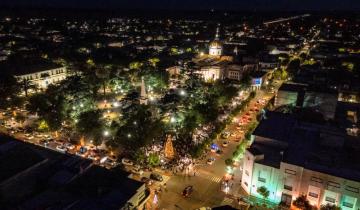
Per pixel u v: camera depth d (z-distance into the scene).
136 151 119.38
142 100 170.75
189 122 139.75
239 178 114.31
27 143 106.06
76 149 129.75
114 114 168.88
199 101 172.62
